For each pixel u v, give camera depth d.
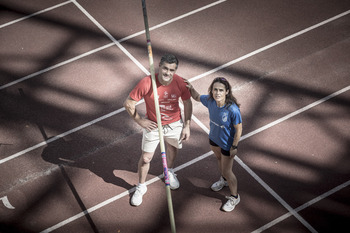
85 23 8.62
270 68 7.50
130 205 5.48
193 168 5.95
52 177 5.82
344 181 5.67
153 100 4.56
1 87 7.21
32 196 5.59
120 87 7.19
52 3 9.18
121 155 6.13
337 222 5.20
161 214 5.37
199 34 8.28
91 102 6.94
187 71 7.48
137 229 5.21
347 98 6.89
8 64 7.66
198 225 5.23
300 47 7.90
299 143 6.20
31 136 6.38
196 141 6.31
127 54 7.85
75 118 6.68
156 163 6.03
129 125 6.57
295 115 6.64
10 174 5.86
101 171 5.91
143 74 7.43
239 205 5.43
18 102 6.93
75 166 5.97
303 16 8.64
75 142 6.31
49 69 7.57
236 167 5.92
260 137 6.32
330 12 8.71
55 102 6.94
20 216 5.35
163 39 8.19
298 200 5.46
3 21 8.68
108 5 9.09
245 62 7.64
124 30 8.43
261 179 5.75
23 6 9.09
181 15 8.78
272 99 6.93
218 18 8.67
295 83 7.20
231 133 4.61
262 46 7.96
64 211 5.41
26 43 8.13
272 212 5.34
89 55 7.85
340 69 7.41
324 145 6.16
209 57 7.77
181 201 5.52
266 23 8.50
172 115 4.79
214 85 4.29
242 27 8.42
